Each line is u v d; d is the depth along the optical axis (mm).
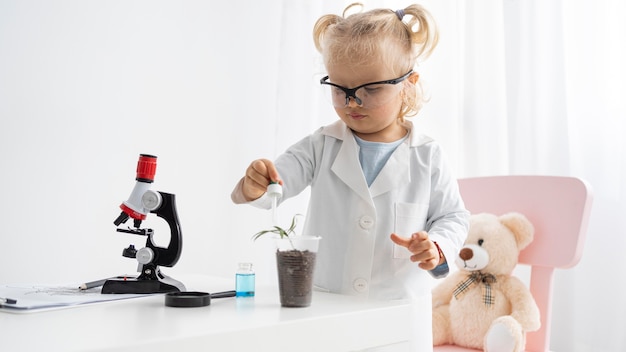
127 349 603
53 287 1031
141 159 1024
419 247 943
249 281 964
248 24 1980
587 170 1703
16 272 1515
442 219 1182
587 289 1681
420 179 1188
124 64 1694
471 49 1896
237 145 1954
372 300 964
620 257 1635
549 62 1750
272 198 967
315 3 2020
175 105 1808
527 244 1530
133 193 1014
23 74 1512
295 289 859
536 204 1563
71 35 1593
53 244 1569
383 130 1228
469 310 1520
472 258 1520
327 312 822
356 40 1096
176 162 1810
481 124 1873
